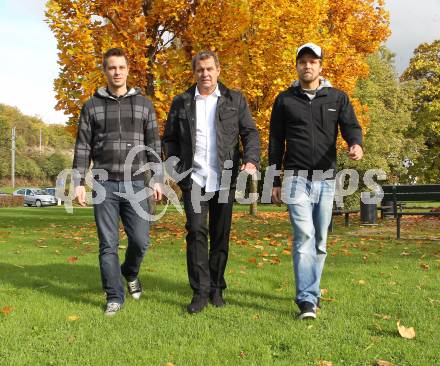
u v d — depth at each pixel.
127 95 4.16
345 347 3.01
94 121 4.12
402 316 3.75
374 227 12.15
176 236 9.52
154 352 2.92
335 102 3.96
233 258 6.51
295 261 3.83
